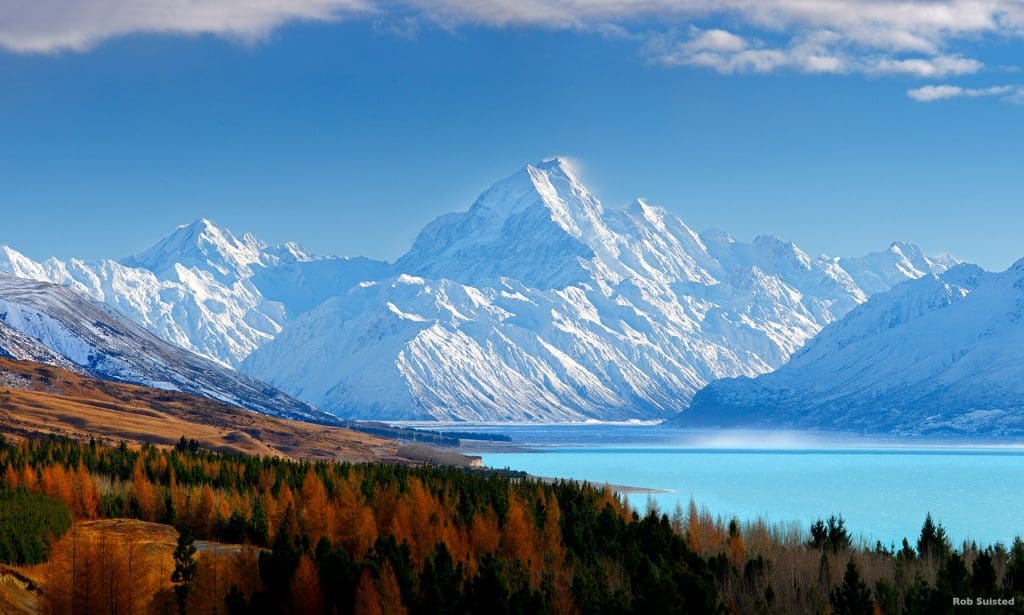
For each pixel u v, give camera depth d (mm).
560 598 178125
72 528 174000
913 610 178125
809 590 195625
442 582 174875
